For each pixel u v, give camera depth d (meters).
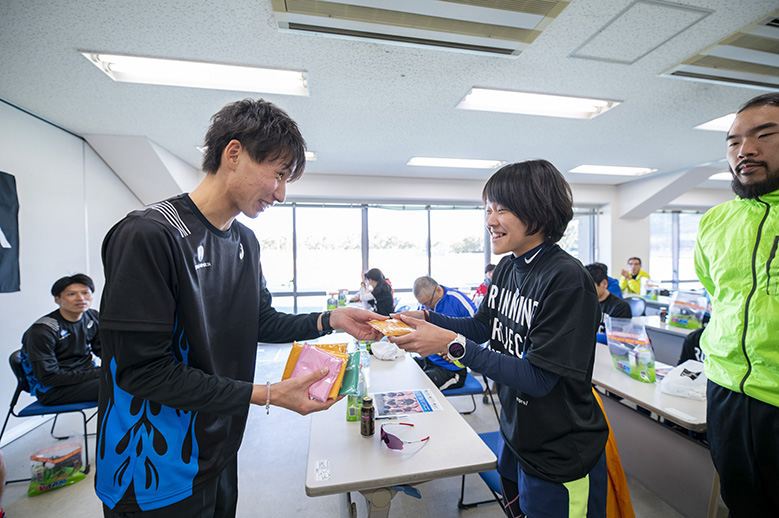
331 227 5.43
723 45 1.87
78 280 2.27
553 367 0.74
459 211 5.84
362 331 1.07
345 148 3.83
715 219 1.17
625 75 2.22
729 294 1.06
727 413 1.06
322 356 0.89
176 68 2.15
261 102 0.76
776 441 0.94
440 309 2.57
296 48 1.88
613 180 5.75
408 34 1.74
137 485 0.69
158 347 0.64
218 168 0.75
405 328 0.88
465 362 0.80
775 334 0.94
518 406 0.88
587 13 1.61
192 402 0.65
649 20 1.67
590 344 0.77
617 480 1.07
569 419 0.81
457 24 1.66
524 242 0.91
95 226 3.42
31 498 1.82
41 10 1.56
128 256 0.62
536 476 0.84
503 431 0.95
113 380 0.68
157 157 3.58
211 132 0.74
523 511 0.88
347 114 2.84
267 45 1.85
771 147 0.96
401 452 1.02
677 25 1.71
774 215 0.98
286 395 0.73
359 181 5.21
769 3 1.55
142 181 3.88
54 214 2.91
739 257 1.03
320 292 5.42
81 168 3.24
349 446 1.06
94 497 1.83
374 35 1.75
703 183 6.20
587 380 0.84
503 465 1.03
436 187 5.43
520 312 0.91
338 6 1.54
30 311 2.63
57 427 2.63
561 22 1.68
